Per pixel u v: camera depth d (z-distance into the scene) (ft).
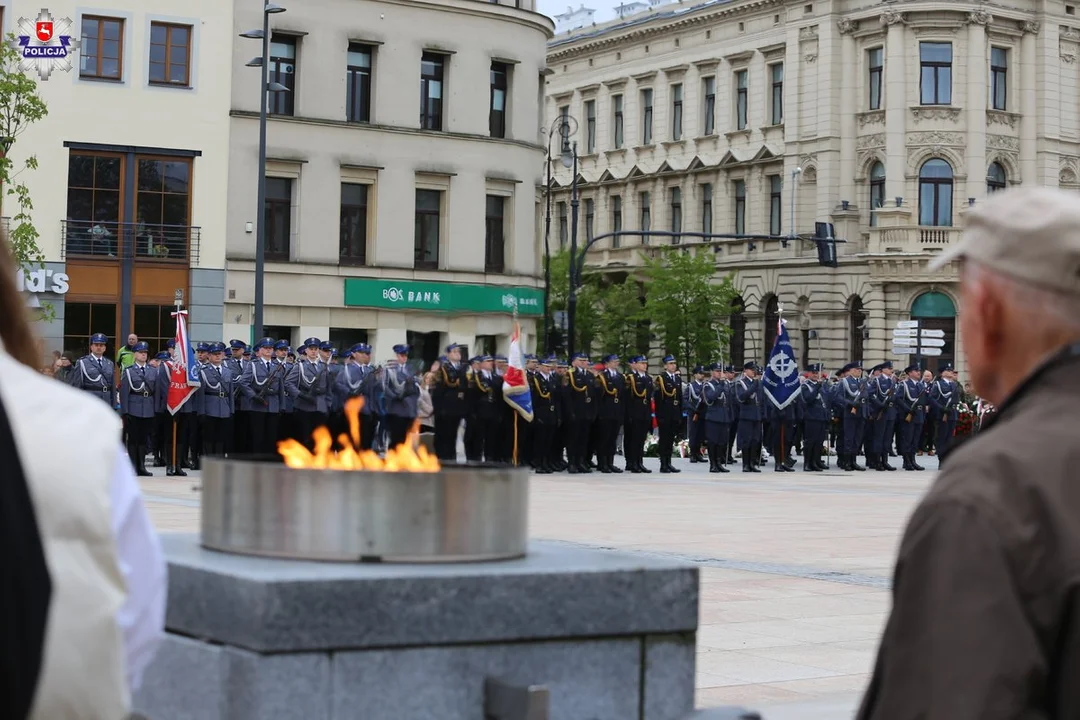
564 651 15.40
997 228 9.46
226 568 14.69
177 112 143.95
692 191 220.64
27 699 7.93
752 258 210.18
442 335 158.61
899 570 8.75
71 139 139.74
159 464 100.83
